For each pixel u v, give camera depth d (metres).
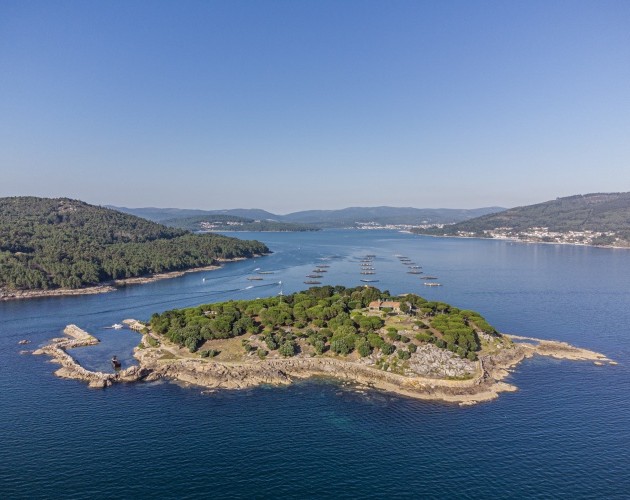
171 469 100.56
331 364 157.50
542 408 128.75
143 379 150.62
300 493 92.75
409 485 95.06
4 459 103.44
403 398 135.50
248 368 154.88
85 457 104.69
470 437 113.38
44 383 146.62
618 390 140.75
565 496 91.56
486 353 165.75
